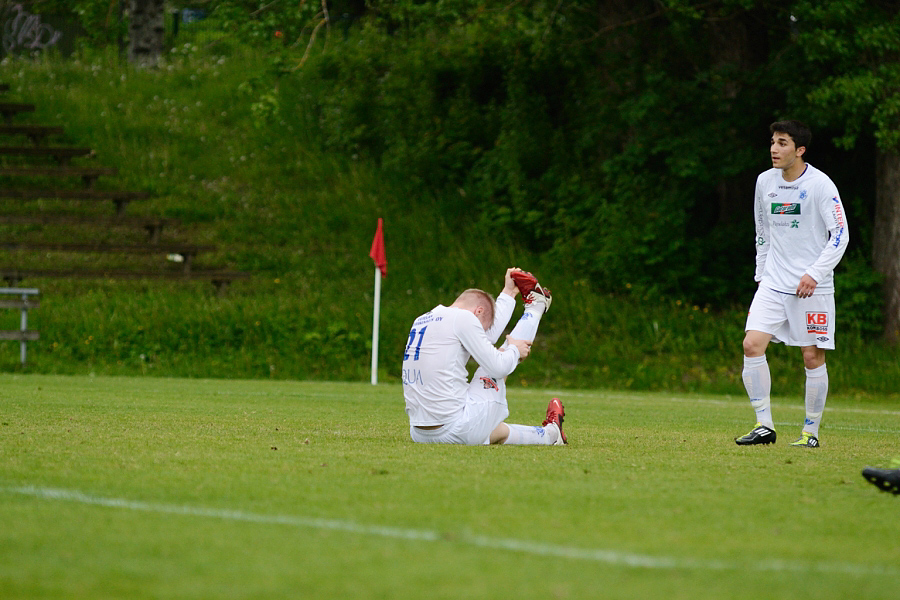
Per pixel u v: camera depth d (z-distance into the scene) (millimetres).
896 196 61500
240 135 87625
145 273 64750
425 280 69938
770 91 66688
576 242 70562
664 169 70438
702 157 66750
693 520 11719
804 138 22438
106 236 73250
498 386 20109
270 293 67500
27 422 23109
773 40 70062
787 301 22828
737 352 62219
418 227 75062
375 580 8461
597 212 70438
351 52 88625
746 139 68062
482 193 76938
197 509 11734
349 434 22062
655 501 13055
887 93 56906
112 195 71750
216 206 77438
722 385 57406
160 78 98062
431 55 84750
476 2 70125
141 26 104938
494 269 70562
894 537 11055
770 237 23219
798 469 17344
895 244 61594
